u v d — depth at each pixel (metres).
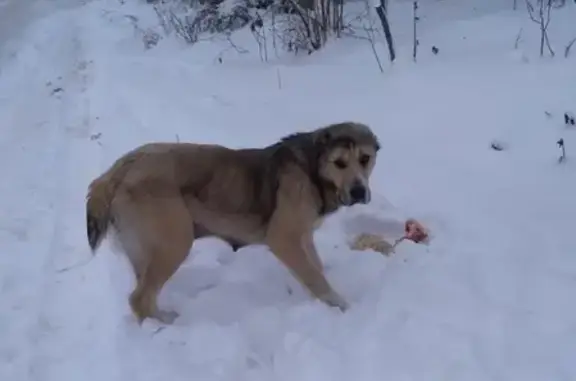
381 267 4.23
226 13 8.89
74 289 4.41
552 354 3.56
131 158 3.97
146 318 4.00
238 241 4.13
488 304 3.88
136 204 3.89
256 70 7.15
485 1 7.94
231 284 4.25
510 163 5.02
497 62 6.25
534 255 4.17
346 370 3.61
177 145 4.04
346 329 3.83
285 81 6.68
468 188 4.83
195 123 6.06
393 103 5.94
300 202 3.99
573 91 5.63
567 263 4.09
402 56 6.65
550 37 6.52
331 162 3.95
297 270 4.03
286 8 8.46
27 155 6.25
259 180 4.02
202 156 4.00
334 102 6.12
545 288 3.94
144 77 7.41
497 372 3.51
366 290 4.11
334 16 7.50
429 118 5.66
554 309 3.80
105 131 6.25
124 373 3.75
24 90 7.98
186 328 3.96
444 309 3.88
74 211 5.20
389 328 3.80
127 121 6.32
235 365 3.73
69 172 5.73
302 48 7.48
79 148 6.07
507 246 4.26
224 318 4.03
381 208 4.72
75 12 11.74
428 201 4.76
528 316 3.78
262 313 4.00
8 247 4.95
